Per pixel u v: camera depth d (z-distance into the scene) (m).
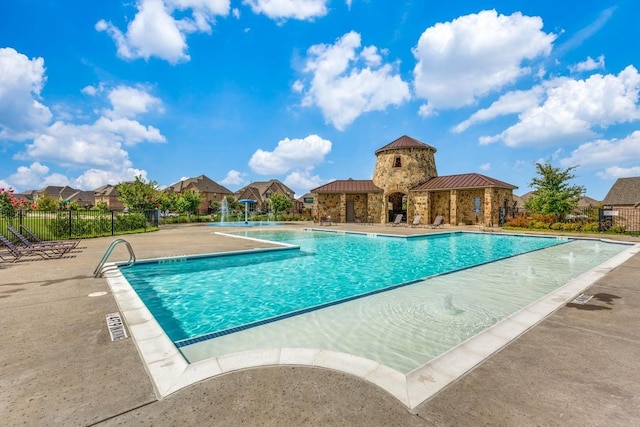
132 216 21.69
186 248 12.17
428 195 28.17
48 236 15.84
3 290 5.84
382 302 5.98
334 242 16.56
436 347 4.17
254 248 12.16
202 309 6.17
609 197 38.91
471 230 21.03
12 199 14.32
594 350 3.31
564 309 4.64
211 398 2.47
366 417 2.24
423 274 9.24
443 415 2.26
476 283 7.49
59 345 3.47
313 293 7.32
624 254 10.01
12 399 2.47
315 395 2.51
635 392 2.54
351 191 31.11
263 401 2.43
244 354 3.21
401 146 30.00
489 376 2.81
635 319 4.23
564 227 20.30
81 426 2.15
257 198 64.81
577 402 2.41
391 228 23.59
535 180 23.62
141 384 2.69
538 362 3.06
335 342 4.27
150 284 7.93
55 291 5.79
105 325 4.08
